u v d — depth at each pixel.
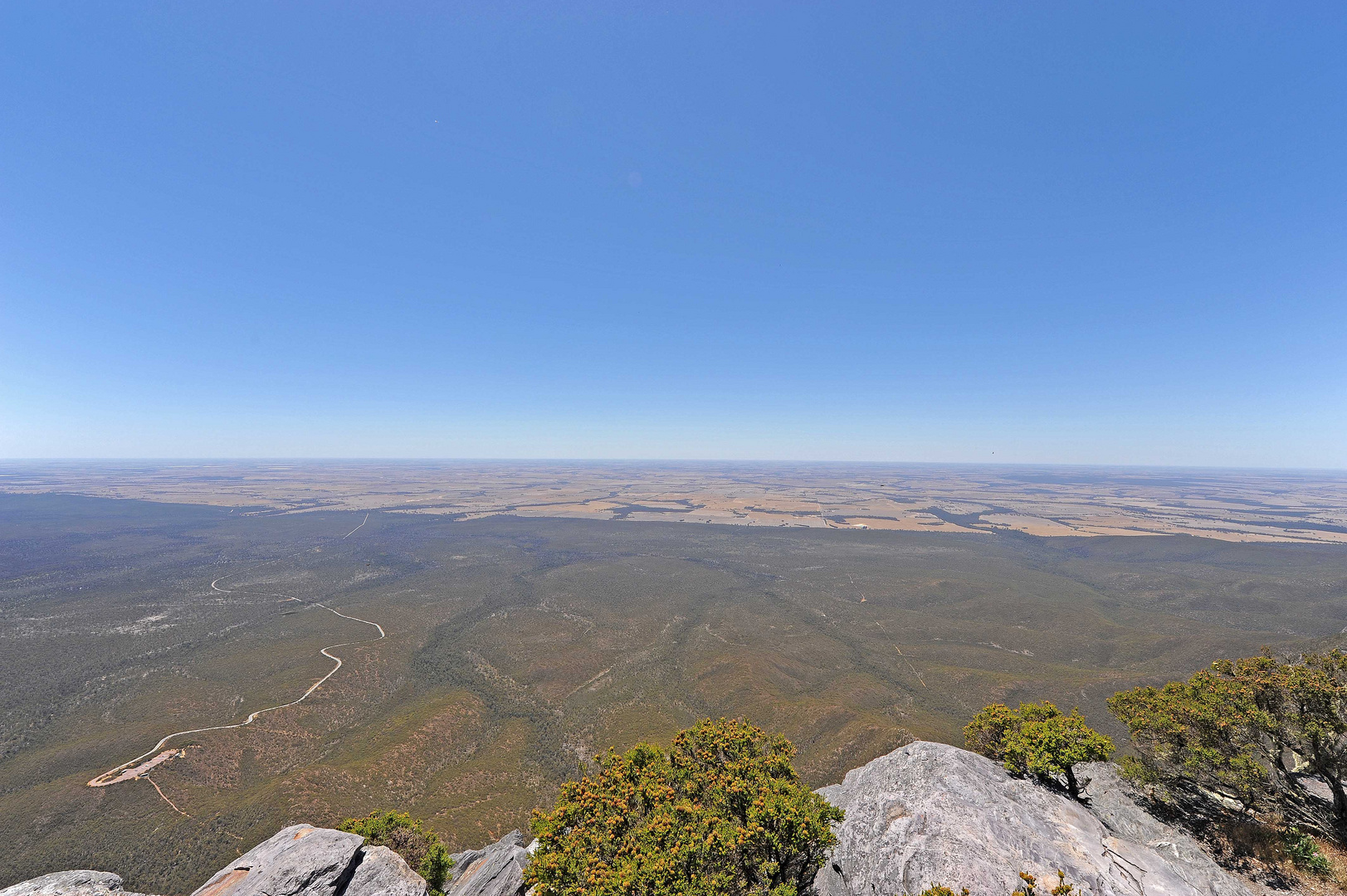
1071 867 17.86
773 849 19.00
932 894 14.50
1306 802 24.48
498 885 25.86
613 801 21.47
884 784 25.03
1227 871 21.69
